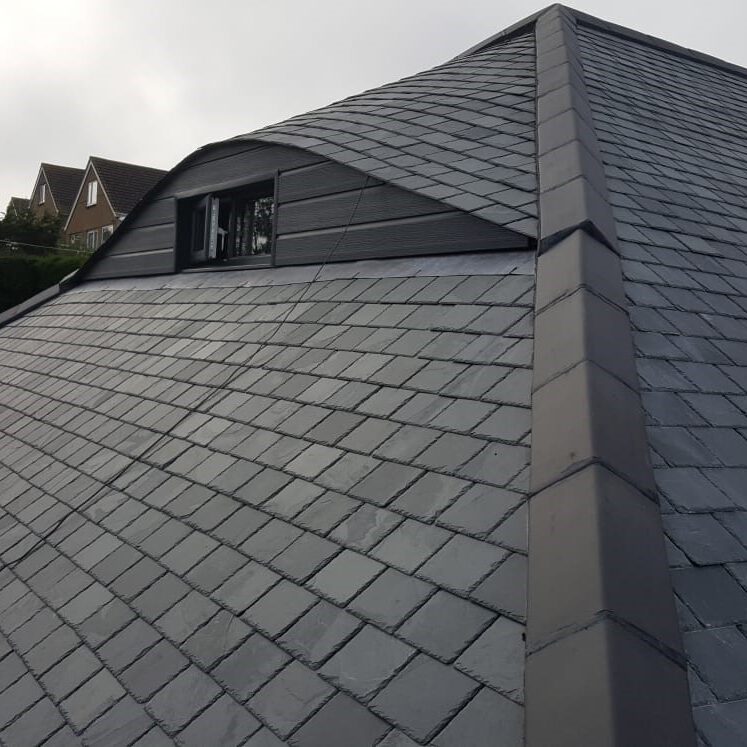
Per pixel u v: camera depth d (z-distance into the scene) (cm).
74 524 482
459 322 472
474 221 573
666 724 197
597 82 830
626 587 232
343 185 710
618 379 341
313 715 259
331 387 473
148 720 295
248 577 343
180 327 776
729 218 631
